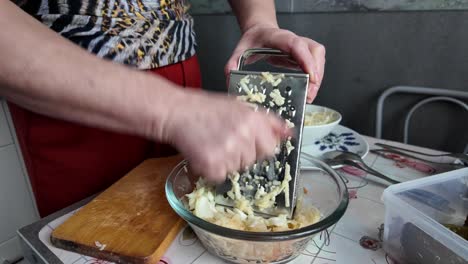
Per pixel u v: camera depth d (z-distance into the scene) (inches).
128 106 10.3
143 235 15.7
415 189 15.8
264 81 15.7
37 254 15.4
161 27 22.5
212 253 15.3
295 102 15.1
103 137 22.2
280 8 38.3
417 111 34.3
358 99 37.3
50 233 16.6
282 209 15.6
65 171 22.3
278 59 21.9
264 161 15.5
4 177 37.5
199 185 16.9
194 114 10.8
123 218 17.0
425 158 24.0
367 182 21.0
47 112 11.2
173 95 10.9
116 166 23.6
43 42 10.2
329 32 36.4
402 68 33.8
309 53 18.8
